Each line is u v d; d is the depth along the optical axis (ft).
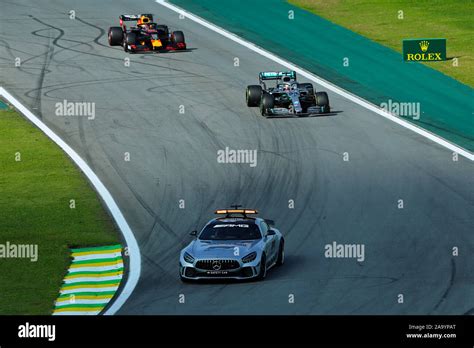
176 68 614.34
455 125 516.73
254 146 476.95
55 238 354.74
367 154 465.06
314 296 268.62
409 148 475.72
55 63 625.41
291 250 333.83
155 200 405.80
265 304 260.83
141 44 650.84
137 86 579.89
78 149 482.28
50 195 414.21
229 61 627.05
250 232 306.76
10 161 464.24
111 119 525.34
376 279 289.12
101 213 390.01
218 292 279.28
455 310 249.14
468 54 625.82
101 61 629.10
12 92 572.10
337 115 529.45
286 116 528.22
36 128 513.86
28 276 309.42
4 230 365.20
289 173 435.53
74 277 308.60
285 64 619.26
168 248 344.08
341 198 399.24
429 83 579.07
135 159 463.83
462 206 386.32
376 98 558.56
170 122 517.96
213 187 419.95
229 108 539.70
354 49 642.22
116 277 309.22
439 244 334.44
